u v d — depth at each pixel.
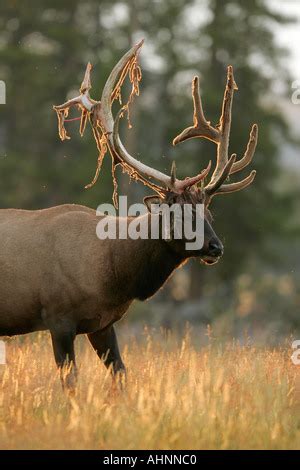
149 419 14.34
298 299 43.94
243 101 67.81
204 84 67.88
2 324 17.97
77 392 16.06
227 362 18.44
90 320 17.53
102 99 19.02
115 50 69.06
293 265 75.31
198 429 14.48
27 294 17.62
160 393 15.80
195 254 17.00
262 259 68.25
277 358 18.80
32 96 73.38
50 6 75.69
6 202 69.00
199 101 18.45
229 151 66.62
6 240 17.80
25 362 18.02
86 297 17.34
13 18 76.69
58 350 17.41
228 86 18.34
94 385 16.64
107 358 17.89
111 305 17.52
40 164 69.81
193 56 69.75
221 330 24.52
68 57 74.69
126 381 17.34
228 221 66.44
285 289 50.72
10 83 73.38
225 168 17.17
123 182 62.09
